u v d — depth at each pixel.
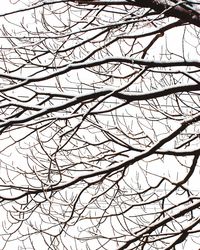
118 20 6.87
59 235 7.27
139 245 7.23
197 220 6.99
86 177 6.91
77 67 6.25
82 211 7.35
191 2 5.81
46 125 6.75
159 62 6.36
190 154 6.87
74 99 6.27
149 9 6.35
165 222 7.12
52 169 7.27
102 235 7.29
